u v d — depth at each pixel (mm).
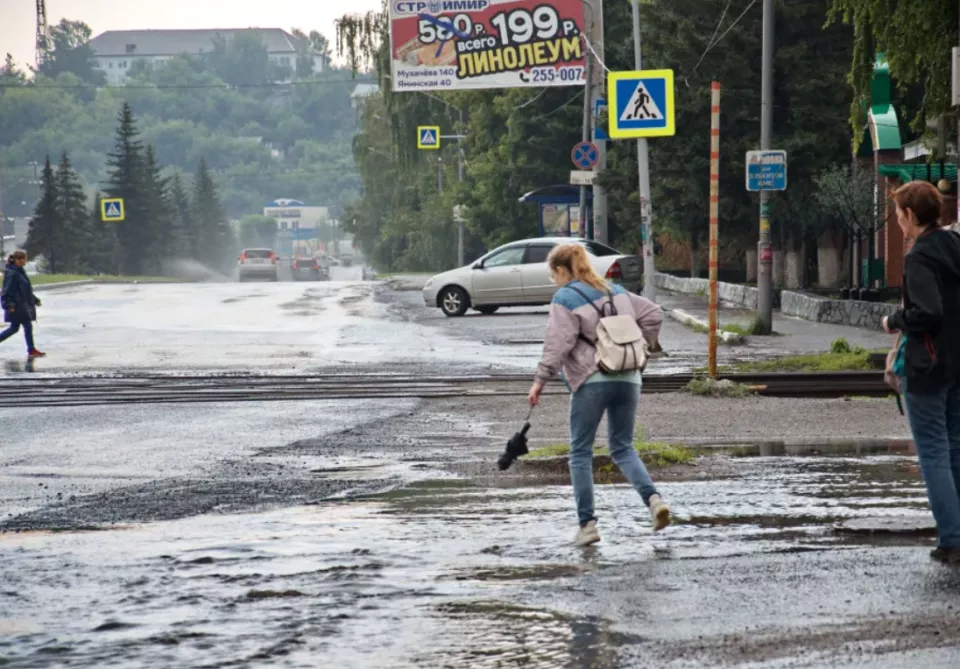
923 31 50188
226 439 32781
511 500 23484
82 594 16812
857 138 53469
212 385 45438
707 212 90250
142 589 17031
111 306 98312
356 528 21016
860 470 26000
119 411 38844
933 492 17406
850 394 40625
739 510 21797
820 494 23219
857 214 77188
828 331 61938
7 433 34406
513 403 38875
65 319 82625
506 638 14312
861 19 51969
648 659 13344
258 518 22156
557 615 15195
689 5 86562
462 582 17016
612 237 125812
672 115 56469
